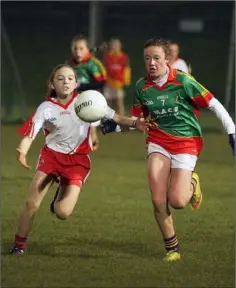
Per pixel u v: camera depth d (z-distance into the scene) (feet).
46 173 50.98
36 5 171.73
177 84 49.49
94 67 90.48
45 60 169.58
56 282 43.75
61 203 50.39
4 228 59.31
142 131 50.70
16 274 45.44
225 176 90.99
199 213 67.41
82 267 47.34
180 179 49.55
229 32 170.30
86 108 49.80
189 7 172.86
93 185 82.12
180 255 50.85
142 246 54.03
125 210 68.13
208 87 168.96
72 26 172.04
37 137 134.21
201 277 45.32
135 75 172.35
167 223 49.65
